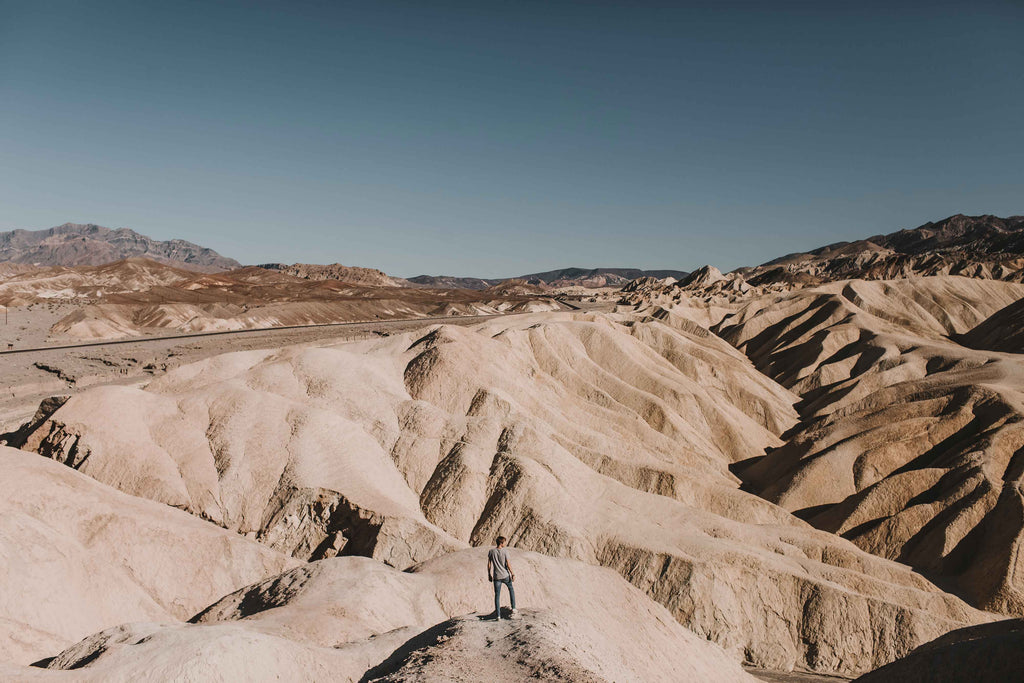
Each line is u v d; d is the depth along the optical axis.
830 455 62.84
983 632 22.23
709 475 59.72
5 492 31.16
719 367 92.81
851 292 127.50
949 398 67.00
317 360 57.25
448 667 14.05
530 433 52.53
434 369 60.88
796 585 41.94
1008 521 47.84
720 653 32.03
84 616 27.20
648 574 42.12
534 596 29.34
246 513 41.09
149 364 96.31
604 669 15.55
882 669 20.05
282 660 17.44
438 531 39.59
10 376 86.00
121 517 33.03
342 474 43.75
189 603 32.22
